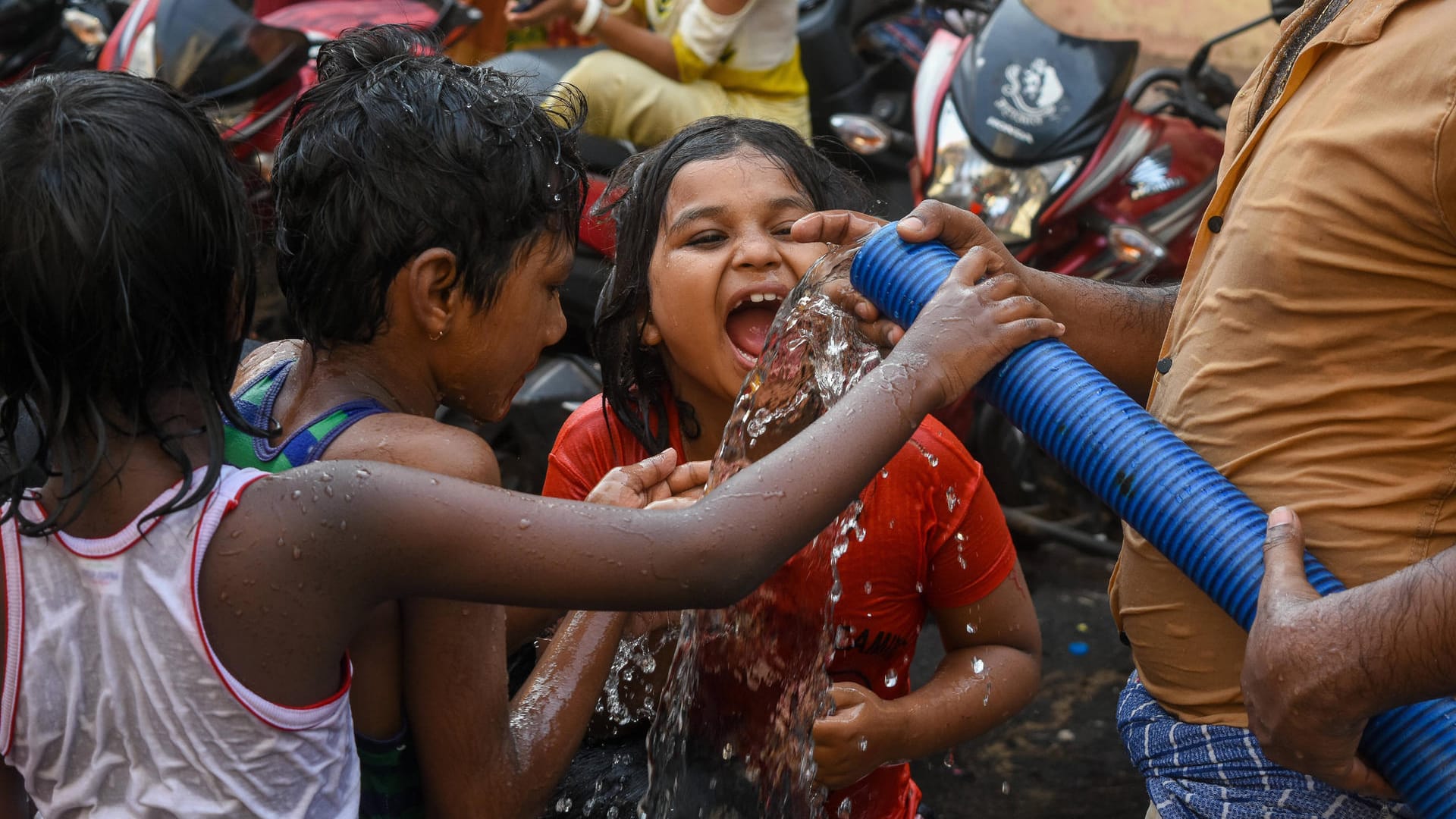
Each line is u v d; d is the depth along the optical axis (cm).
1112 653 341
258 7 364
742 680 184
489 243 146
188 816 126
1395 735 135
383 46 158
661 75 370
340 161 144
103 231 118
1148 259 373
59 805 130
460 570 129
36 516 127
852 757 169
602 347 197
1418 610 121
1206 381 158
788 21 394
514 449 371
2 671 128
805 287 174
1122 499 149
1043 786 288
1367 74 142
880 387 144
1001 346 151
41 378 121
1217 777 162
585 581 130
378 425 141
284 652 127
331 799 134
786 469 138
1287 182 149
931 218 166
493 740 149
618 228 198
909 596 184
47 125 121
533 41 414
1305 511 150
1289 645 129
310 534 126
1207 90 408
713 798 184
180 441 127
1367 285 143
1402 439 145
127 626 124
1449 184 135
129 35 355
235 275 131
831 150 418
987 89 382
